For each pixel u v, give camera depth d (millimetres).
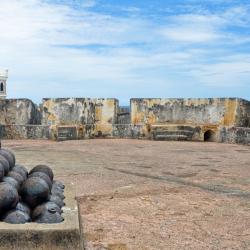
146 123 16578
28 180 4230
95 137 16562
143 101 16578
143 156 11305
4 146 13531
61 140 15695
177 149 13172
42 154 11406
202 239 4391
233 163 10102
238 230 4715
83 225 4789
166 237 4426
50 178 4926
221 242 4312
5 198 3871
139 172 8578
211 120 16141
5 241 3668
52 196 4488
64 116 16250
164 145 14344
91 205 5723
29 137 16266
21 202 4133
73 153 11773
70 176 7930
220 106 15953
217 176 8211
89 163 9781
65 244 3717
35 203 4133
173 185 7207
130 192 6570
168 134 16125
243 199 6234
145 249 4059
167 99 16469
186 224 4902
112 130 16625
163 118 16500
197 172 8680
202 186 7180
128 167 9258
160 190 6773
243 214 5379
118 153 11938
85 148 13156
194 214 5344
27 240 3686
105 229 4656
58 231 3713
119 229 4664
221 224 4930
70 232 3725
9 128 16328
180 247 4137
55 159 10383
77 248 3725
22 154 11328
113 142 15141
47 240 3701
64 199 4855
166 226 4812
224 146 14289
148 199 6121
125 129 16594
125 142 15172
